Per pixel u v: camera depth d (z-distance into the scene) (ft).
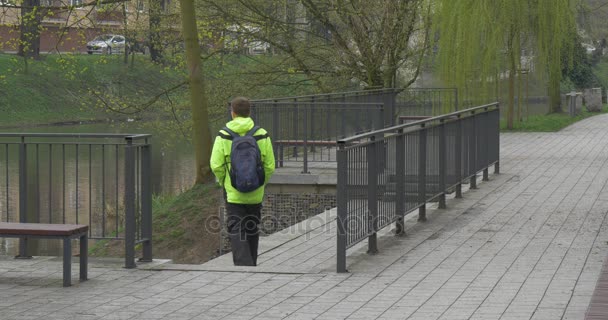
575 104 179.83
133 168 46.34
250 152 45.68
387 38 129.39
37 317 35.65
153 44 128.36
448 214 63.57
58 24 119.03
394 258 48.26
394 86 138.10
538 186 78.84
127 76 176.96
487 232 55.98
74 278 44.01
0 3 110.42
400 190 54.95
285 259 50.75
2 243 80.79
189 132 127.54
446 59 118.32
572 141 127.03
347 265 46.60
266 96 137.80
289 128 84.48
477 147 78.69
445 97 119.44
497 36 118.42
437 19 119.85
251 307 37.19
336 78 137.80
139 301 38.63
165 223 85.10
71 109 222.69
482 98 120.47
